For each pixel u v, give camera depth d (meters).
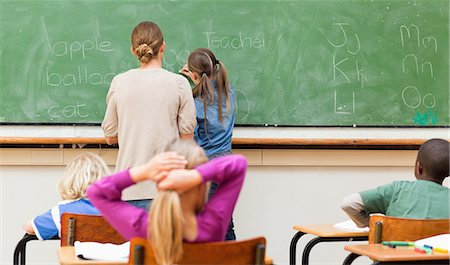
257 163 4.73
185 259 2.15
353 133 4.81
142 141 3.70
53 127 4.59
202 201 2.24
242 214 4.78
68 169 3.27
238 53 4.71
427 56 4.88
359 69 4.81
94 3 4.62
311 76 4.77
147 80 3.74
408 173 4.87
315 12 4.78
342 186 4.84
